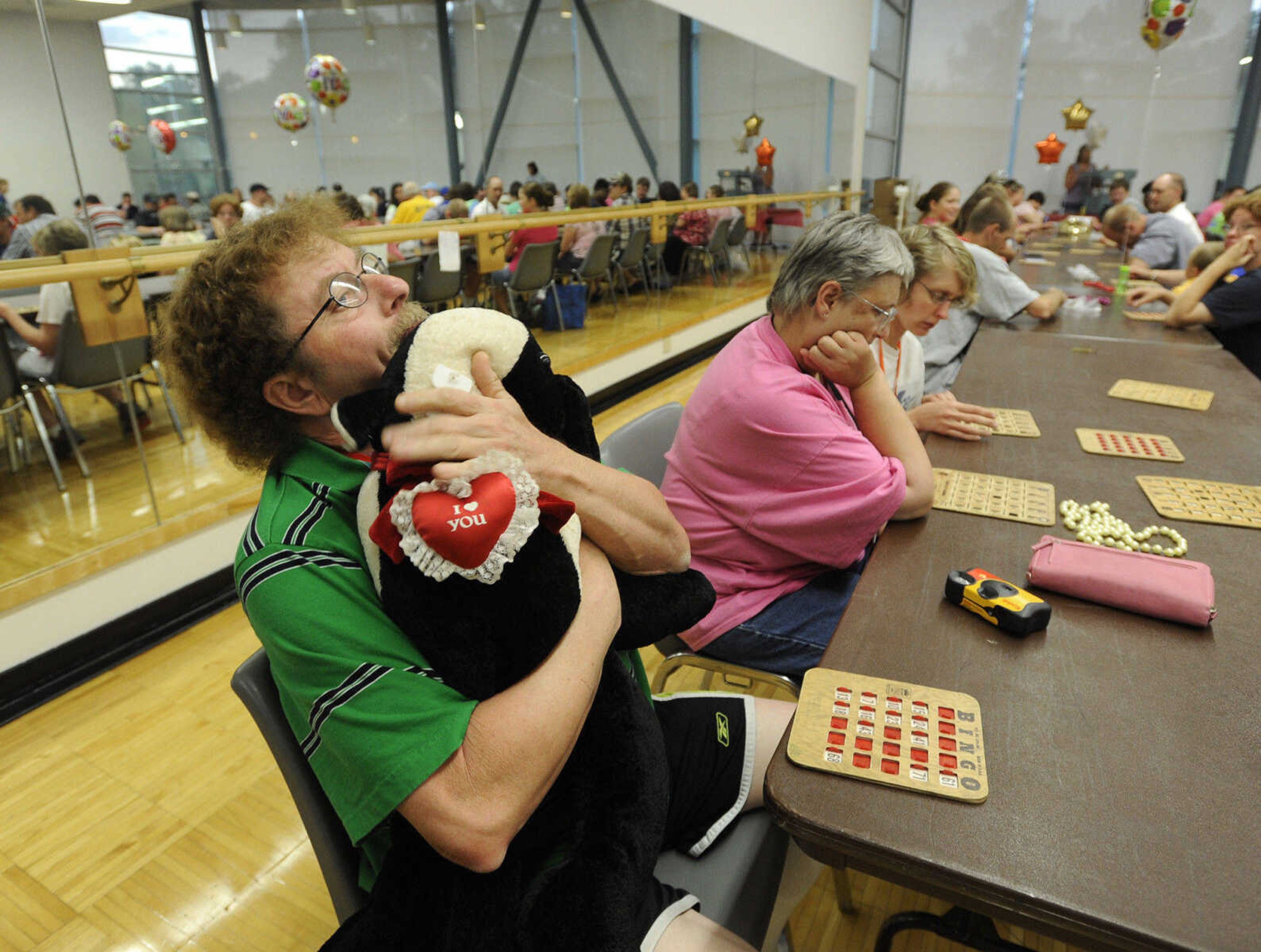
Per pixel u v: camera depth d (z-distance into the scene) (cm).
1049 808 63
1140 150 1005
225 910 135
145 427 224
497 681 61
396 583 58
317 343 67
